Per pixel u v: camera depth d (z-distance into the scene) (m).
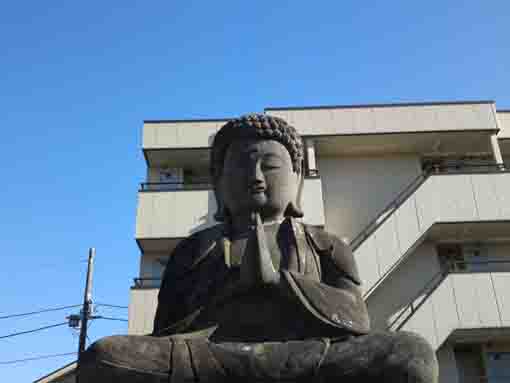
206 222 20.31
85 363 4.21
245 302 4.82
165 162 22.72
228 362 4.14
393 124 22.33
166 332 4.75
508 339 19.27
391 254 19.27
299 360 4.15
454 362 19.05
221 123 22.53
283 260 5.21
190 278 5.35
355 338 4.39
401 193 22.12
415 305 20.27
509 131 23.19
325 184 22.83
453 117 22.44
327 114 22.50
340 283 5.20
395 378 4.00
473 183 20.38
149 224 20.27
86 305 20.31
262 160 5.70
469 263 20.73
